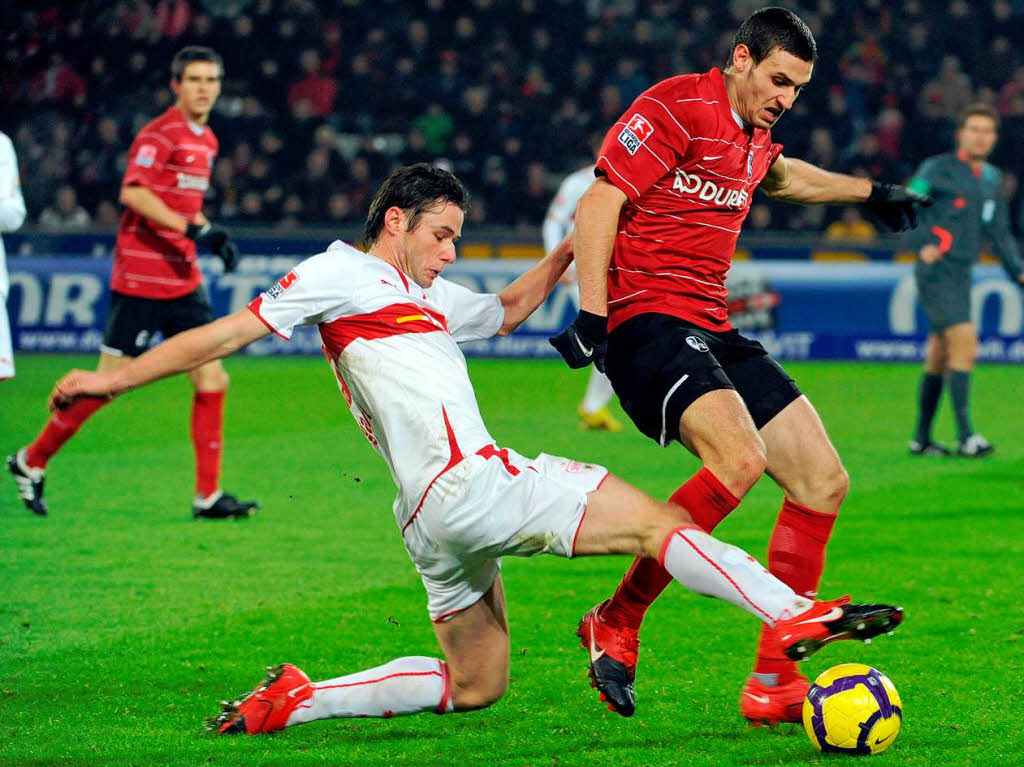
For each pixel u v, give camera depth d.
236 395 42.69
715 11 64.19
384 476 30.45
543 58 62.59
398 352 12.77
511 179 58.16
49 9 61.41
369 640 17.98
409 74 61.81
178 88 26.72
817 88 59.88
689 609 19.58
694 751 13.52
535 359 51.97
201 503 26.05
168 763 13.12
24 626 18.52
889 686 13.35
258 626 18.66
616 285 14.88
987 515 26.39
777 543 14.82
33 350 50.88
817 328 50.38
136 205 26.06
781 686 14.41
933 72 62.88
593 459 32.41
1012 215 58.06
